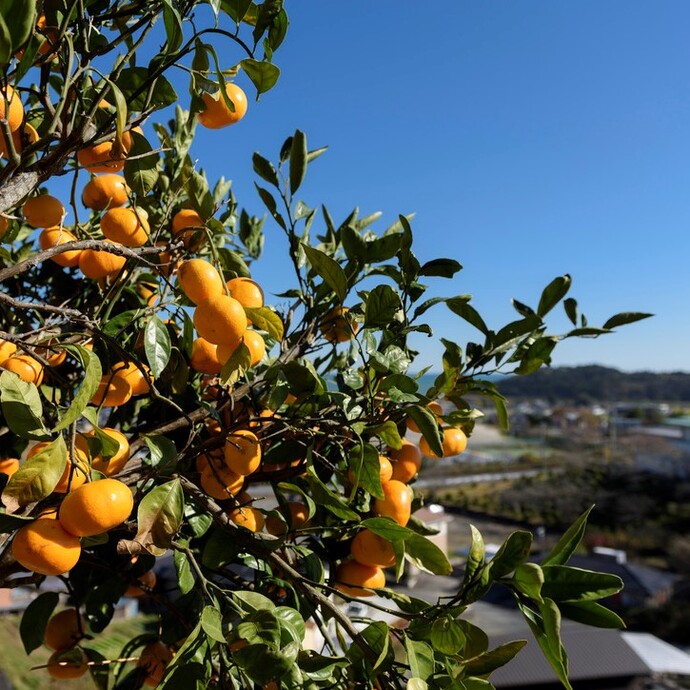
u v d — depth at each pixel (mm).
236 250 1108
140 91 635
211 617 561
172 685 534
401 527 636
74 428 547
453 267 856
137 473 686
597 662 11078
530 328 852
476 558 575
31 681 4281
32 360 709
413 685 517
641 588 14742
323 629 620
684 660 11516
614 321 908
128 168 754
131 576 782
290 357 829
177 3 670
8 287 941
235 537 665
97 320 760
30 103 785
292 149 865
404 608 645
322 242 1069
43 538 507
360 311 870
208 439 760
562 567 542
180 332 870
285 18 687
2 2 485
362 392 833
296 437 788
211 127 731
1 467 758
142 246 771
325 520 863
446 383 819
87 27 651
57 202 801
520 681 10297
